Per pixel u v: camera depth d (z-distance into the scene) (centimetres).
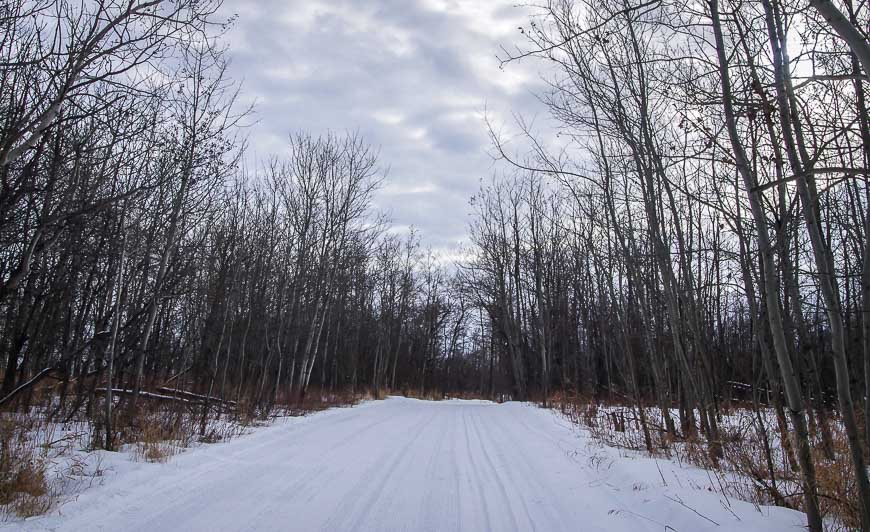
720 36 590
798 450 548
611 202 1261
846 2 548
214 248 1720
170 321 1936
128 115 793
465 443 1247
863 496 483
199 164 1127
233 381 2297
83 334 1484
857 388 1031
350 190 2652
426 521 601
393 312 4919
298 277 2408
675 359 1376
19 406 1241
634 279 1306
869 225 555
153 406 1386
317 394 2725
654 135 1139
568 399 2531
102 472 737
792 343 843
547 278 3512
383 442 1216
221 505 632
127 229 1069
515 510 650
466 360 7469
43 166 791
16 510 566
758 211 561
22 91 698
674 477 811
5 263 1028
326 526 571
